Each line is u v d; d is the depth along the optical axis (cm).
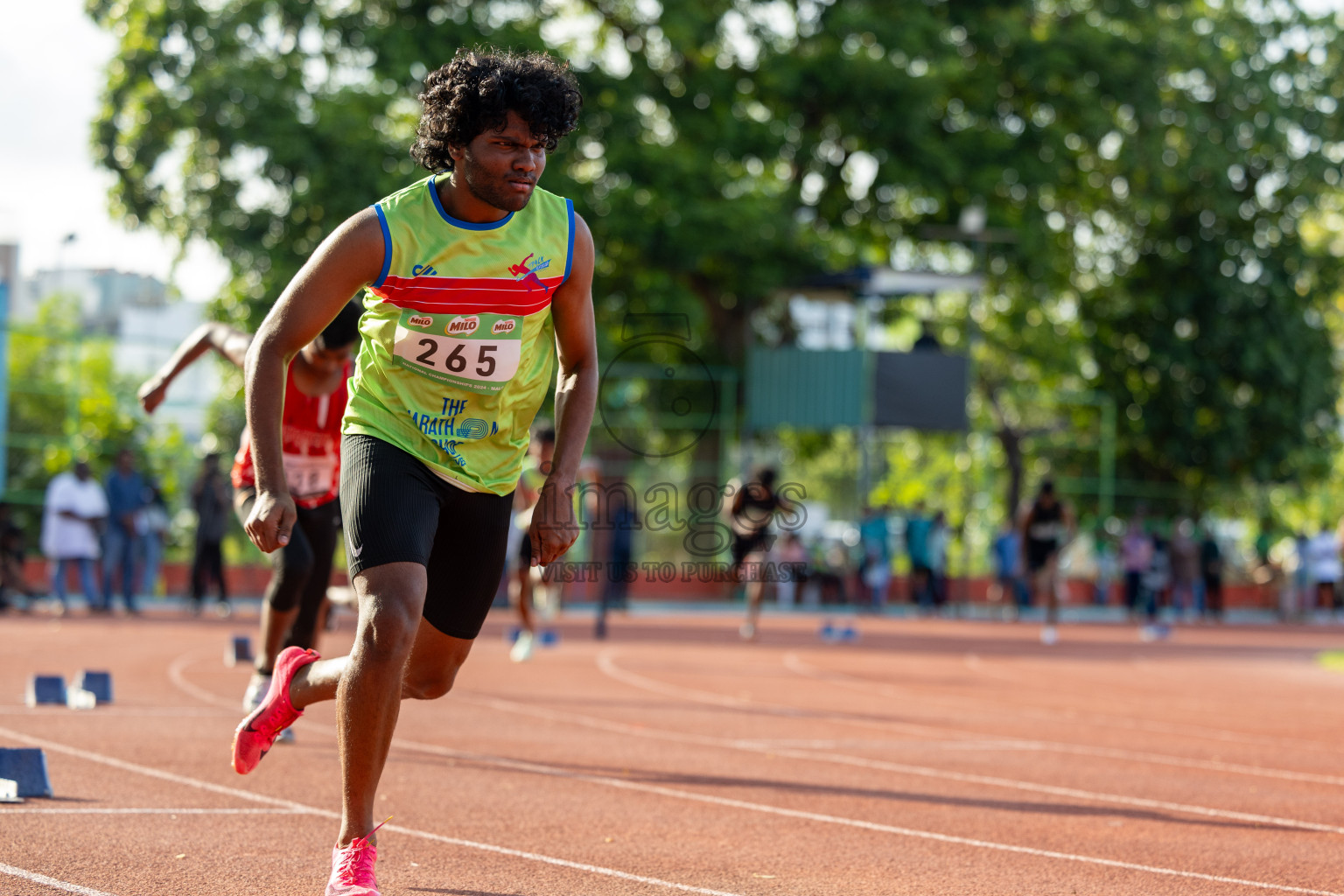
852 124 3828
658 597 3688
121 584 2991
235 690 1338
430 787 848
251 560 3250
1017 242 3928
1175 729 1298
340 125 3284
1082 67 4091
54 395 3119
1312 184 4672
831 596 3856
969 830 769
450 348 535
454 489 549
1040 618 3847
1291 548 4422
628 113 3562
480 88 510
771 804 829
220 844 671
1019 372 5216
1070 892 638
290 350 525
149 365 3238
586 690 1457
